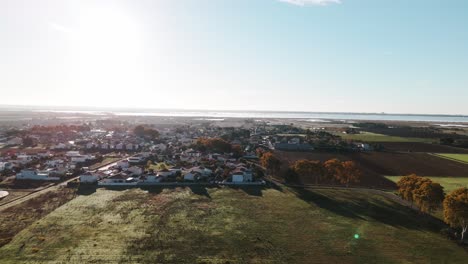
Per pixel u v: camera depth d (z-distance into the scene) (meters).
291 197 85.44
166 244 55.56
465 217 58.56
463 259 52.94
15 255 50.62
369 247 56.62
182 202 79.12
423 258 53.06
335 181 103.69
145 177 100.81
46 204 75.69
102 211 71.38
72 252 51.88
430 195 69.25
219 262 49.91
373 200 83.81
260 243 57.09
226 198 83.38
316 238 59.91
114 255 51.19
